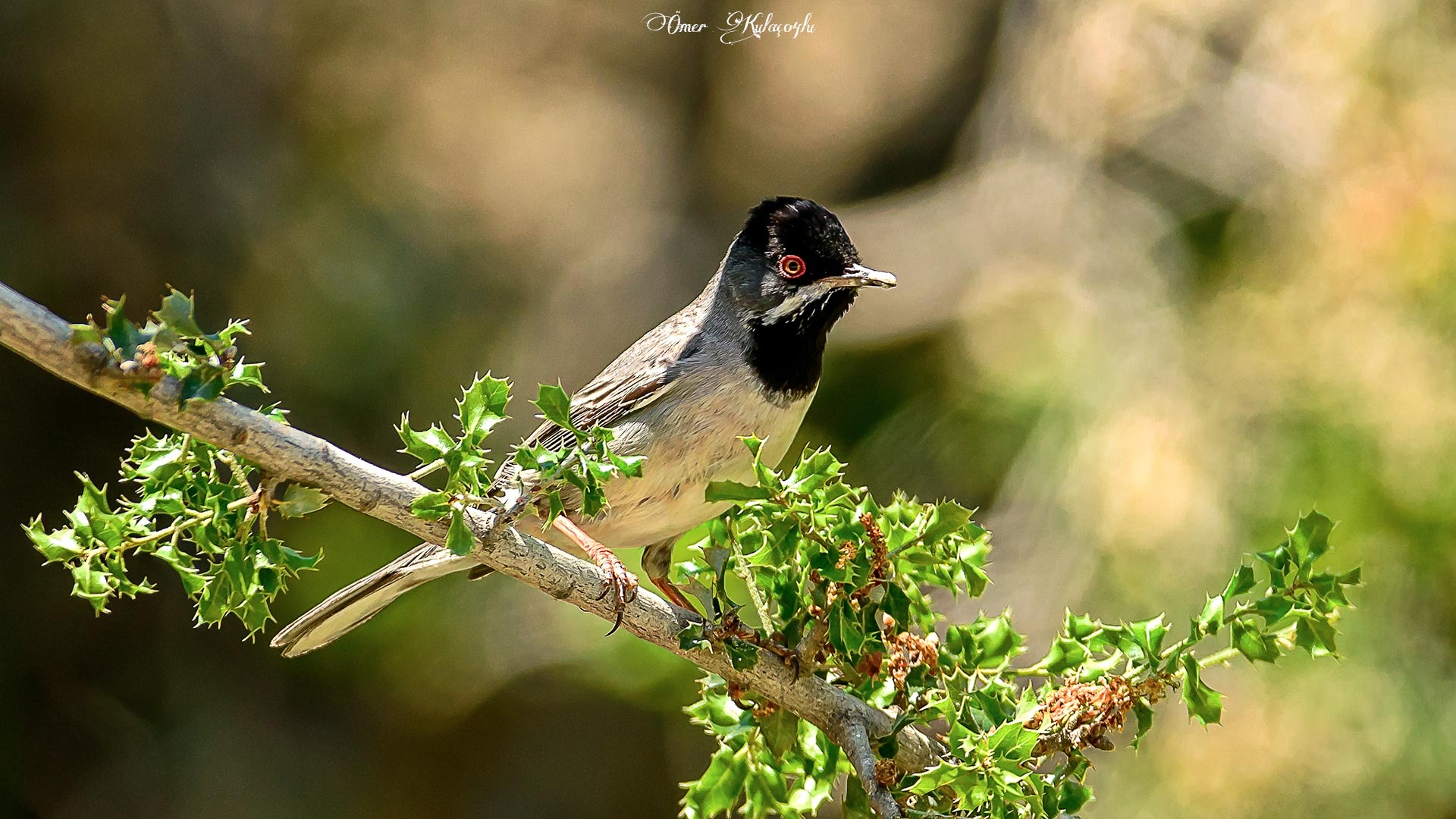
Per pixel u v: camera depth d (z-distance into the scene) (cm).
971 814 486
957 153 1644
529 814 1471
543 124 2067
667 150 2044
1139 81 1330
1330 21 1220
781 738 542
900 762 538
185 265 1416
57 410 1378
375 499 486
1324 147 1195
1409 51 1173
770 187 1947
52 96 1405
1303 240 1169
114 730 1351
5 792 1291
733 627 543
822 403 1423
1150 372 1179
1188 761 1020
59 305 1365
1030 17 1477
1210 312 1202
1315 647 484
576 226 1981
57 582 1362
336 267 1493
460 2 1977
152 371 437
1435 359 1070
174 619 1404
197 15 1521
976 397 1295
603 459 506
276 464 469
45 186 1384
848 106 1959
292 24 1644
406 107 1819
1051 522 1156
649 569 748
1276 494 1070
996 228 1396
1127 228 1302
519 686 1493
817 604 523
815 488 489
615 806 1491
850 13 1988
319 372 1412
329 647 1402
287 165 1563
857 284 731
